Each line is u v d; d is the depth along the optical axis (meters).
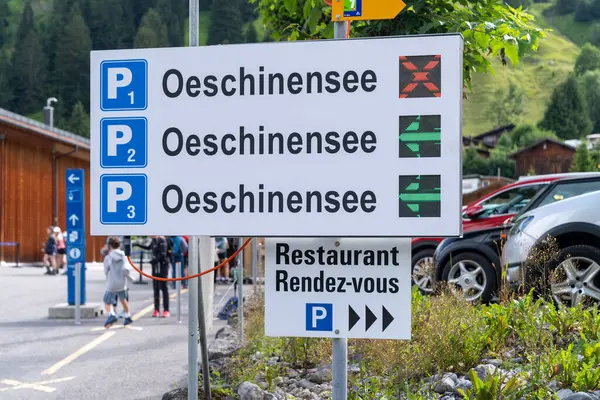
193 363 5.89
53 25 193.50
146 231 4.97
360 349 7.37
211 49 4.89
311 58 4.74
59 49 185.50
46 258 31.89
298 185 4.76
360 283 4.73
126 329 13.66
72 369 9.66
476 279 11.11
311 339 7.86
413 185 4.61
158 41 194.50
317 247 4.77
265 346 8.22
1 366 9.91
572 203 9.01
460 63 4.57
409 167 4.61
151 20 196.88
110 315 13.91
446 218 4.57
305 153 4.75
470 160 176.88
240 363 7.71
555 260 8.58
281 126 4.79
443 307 7.14
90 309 15.50
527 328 6.79
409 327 4.66
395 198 4.62
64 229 48.75
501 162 173.88
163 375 9.19
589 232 8.76
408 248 4.69
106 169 5.02
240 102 4.85
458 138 4.56
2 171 41.31
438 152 4.58
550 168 143.62
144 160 4.99
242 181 4.84
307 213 4.74
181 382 8.70
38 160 45.12
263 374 7.41
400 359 6.32
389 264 4.70
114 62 5.02
